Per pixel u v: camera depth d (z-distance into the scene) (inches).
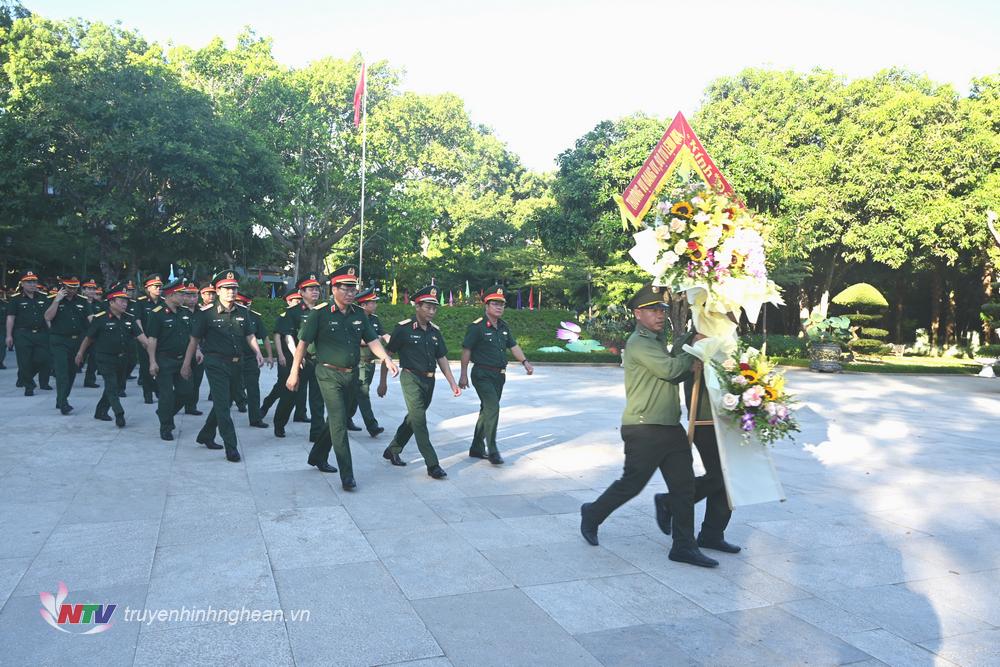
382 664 121.2
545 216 1124.5
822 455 327.3
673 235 177.0
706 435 183.8
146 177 1010.7
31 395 432.8
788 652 129.4
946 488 265.7
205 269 1205.1
